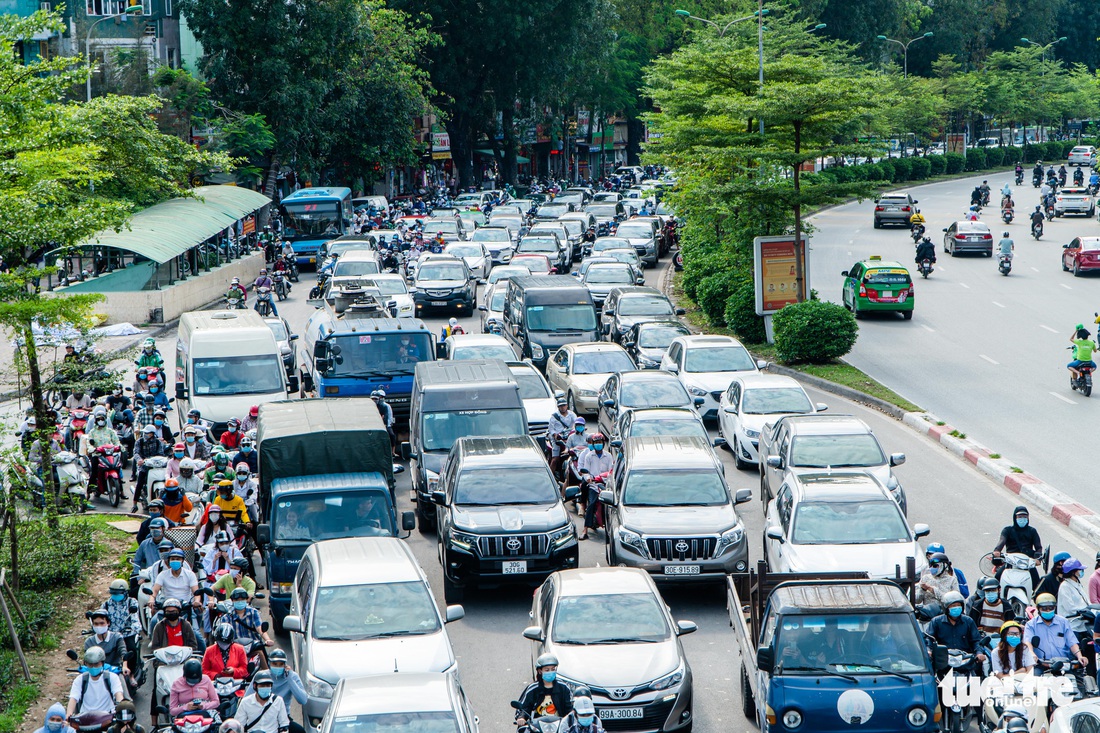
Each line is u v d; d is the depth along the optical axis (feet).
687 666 52.95
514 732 53.67
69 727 46.19
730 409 100.07
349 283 151.23
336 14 260.62
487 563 69.62
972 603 57.21
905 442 104.06
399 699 44.93
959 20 487.61
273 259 237.66
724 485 73.46
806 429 79.92
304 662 53.67
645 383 101.55
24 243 73.97
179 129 229.66
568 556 70.69
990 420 108.88
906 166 384.06
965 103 418.31
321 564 58.75
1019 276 201.67
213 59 257.34
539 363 130.62
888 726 46.88
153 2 271.49
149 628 59.62
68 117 83.66
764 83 152.15
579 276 186.29
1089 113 472.03
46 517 77.71
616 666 52.06
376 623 55.06
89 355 83.35
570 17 326.44
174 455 84.28
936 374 128.98
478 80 335.88
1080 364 117.70
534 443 79.15
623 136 543.39
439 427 87.86
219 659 52.47
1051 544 76.69
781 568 64.95
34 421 90.12
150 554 65.16
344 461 75.25
